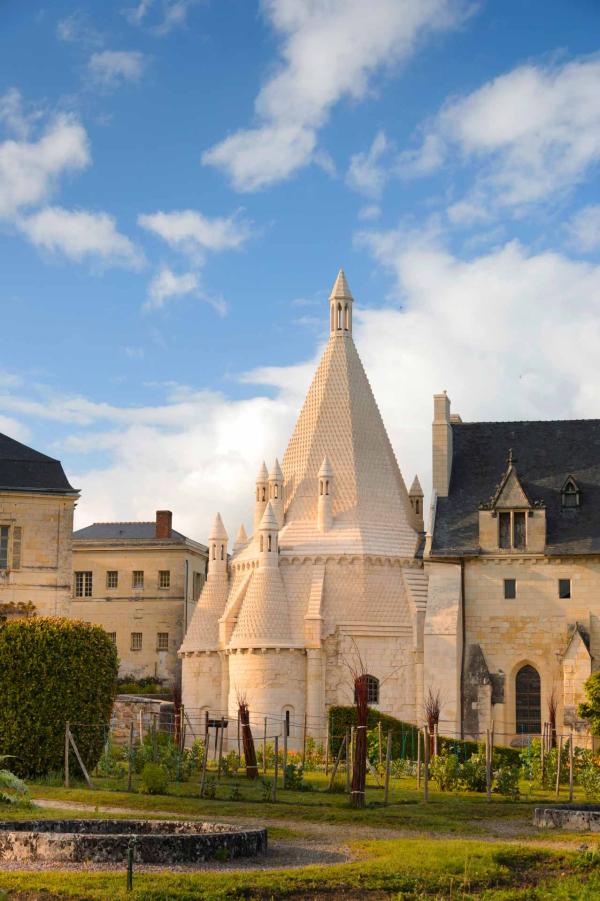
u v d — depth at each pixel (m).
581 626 80.38
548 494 84.81
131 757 51.53
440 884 32.12
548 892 31.53
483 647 81.44
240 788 52.31
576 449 87.31
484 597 81.94
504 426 89.88
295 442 98.38
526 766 61.62
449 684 79.56
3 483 81.94
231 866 33.59
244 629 89.75
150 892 29.67
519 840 39.34
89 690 55.25
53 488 82.75
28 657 54.59
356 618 90.50
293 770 53.19
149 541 122.31
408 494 101.12
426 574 87.62
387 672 89.88
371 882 31.83
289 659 89.06
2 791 44.25
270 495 95.81
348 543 92.12
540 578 81.56
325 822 43.72
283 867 33.75
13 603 81.00
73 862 33.22
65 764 52.16
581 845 37.16
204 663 94.62
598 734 66.56
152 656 120.94
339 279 101.06
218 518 98.44
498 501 82.75
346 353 99.56
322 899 30.66
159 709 83.06
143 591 121.94
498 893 31.31
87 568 122.88
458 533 83.56
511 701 80.88
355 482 95.12
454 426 90.31
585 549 81.00
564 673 78.62
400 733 74.56
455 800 50.16
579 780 56.50
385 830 41.94
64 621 56.34
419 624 90.31
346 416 97.25
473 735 79.75
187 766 56.62
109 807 45.62
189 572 123.44
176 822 37.59
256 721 87.69
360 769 47.88
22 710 54.06
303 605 90.88
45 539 82.31
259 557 92.06
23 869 32.22
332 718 79.00
